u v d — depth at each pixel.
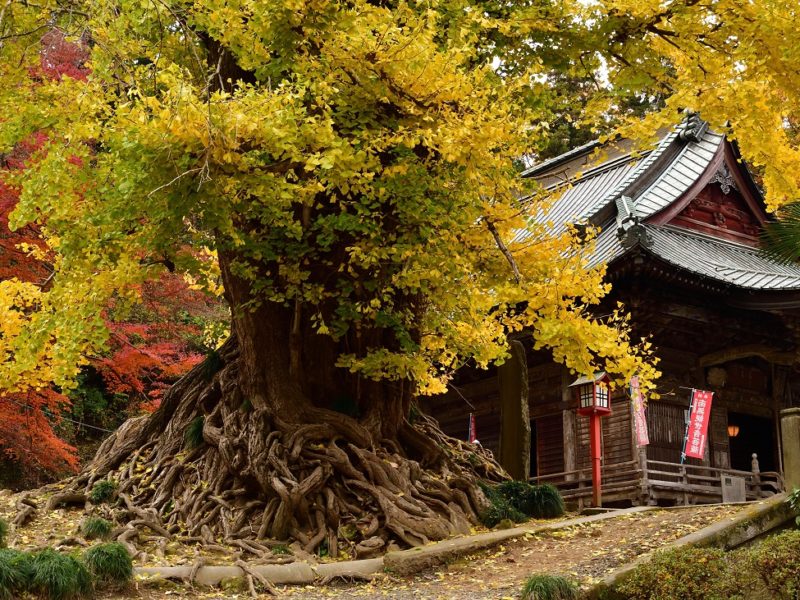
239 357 12.98
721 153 24.09
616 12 11.91
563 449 21.61
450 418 25.47
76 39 9.55
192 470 12.27
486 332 12.90
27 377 11.44
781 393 22.70
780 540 8.20
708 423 19.58
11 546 9.85
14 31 10.69
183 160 8.27
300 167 10.30
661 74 12.45
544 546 10.83
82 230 9.54
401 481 12.00
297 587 9.56
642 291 19.33
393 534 11.12
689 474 20.06
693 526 10.72
